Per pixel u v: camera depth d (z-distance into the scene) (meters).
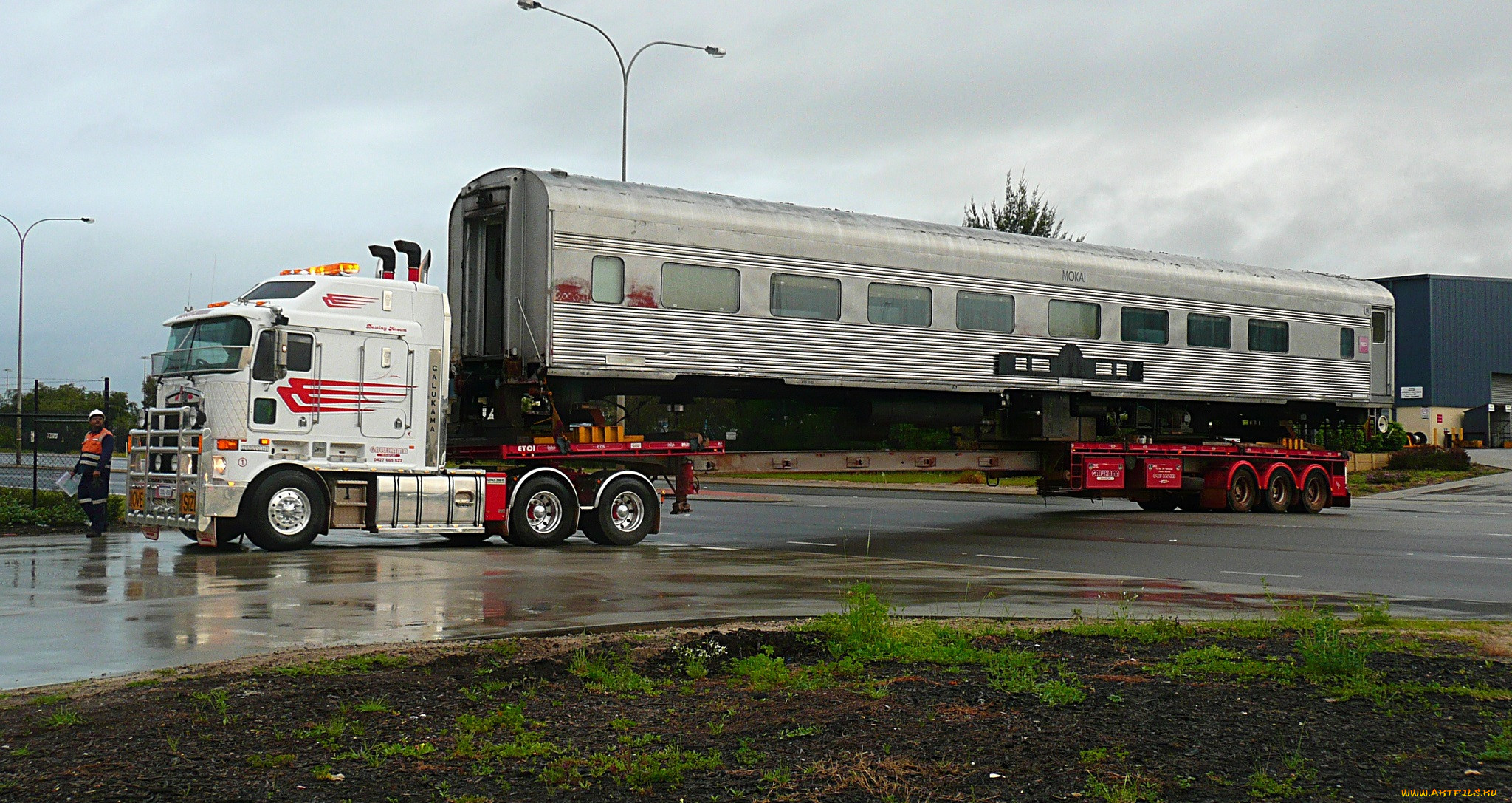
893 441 32.09
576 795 5.14
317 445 16.70
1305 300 28.66
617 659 8.04
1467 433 63.59
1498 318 65.12
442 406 17.84
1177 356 26.02
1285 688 7.20
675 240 18.84
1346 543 20.14
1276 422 30.11
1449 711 6.58
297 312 16.48
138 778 5.33
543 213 17.83
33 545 17.08
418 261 18.28
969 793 5.14
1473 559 17.38
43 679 7.79
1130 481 26.61
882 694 6.97
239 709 6.59
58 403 28.17
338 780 5.32
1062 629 9.50
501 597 11.89
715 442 20.14
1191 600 12.41
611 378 18.39
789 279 20.16
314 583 12.76
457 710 6.60
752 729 6.22
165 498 16.48
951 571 15.07
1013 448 25.67
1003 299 23.09
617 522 18.88
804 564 15.84
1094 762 5.56
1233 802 5.00
